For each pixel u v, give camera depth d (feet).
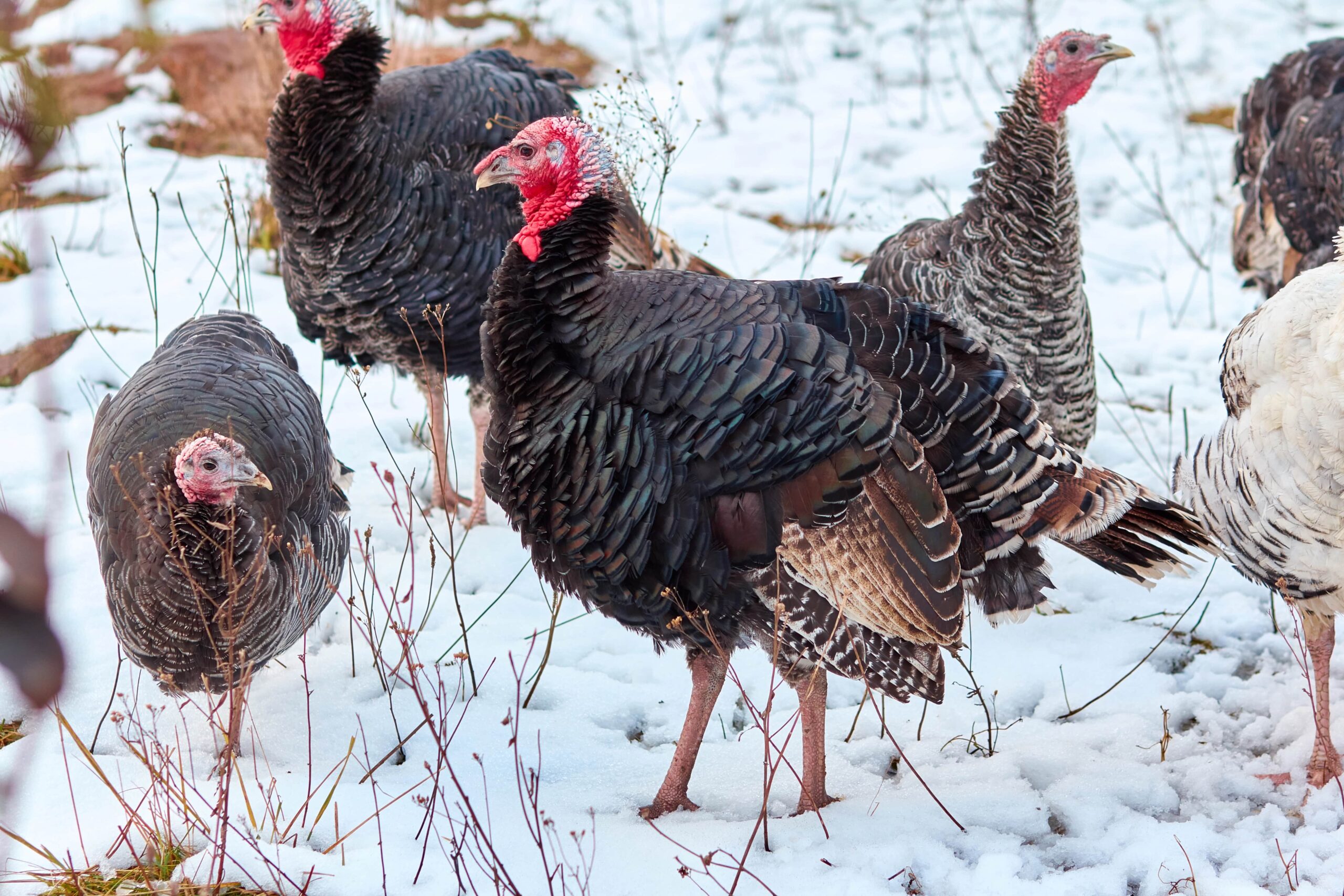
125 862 10.59
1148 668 14.33
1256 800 11.89
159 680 12.30
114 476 11.76
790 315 10.96
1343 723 12.86
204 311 21.63
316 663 14.11
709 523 10.59
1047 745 12.81
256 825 10.94
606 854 10.88
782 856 10.85
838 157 28.84
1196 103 32.17
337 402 20.26
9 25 2.65
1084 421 16.03
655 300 10.81
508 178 10.94
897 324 11.19
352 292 16.01
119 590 11.72
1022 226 15.06
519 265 10.99
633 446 10.57
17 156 2.77
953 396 11.09
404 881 10.36
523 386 11.06
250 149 27.96
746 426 10.47
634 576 10.96
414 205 15.56
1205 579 16.10
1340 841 10.95
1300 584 11.58
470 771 12.39
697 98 31.68
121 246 23.70
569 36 34.55
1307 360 10.71
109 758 12.07
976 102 31.91
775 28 36.35
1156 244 25.88
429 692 13.62
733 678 12.58
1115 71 33.94
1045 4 37.73
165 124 28.86
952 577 10.92
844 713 13.73
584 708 13.62
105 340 20.63
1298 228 19.24
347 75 15.19
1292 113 19.35
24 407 18.86
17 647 2.67
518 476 11.18
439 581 15.97
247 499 11.98
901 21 37.11
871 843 11.09
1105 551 12.34
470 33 33.88
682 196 26.96
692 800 12.11
